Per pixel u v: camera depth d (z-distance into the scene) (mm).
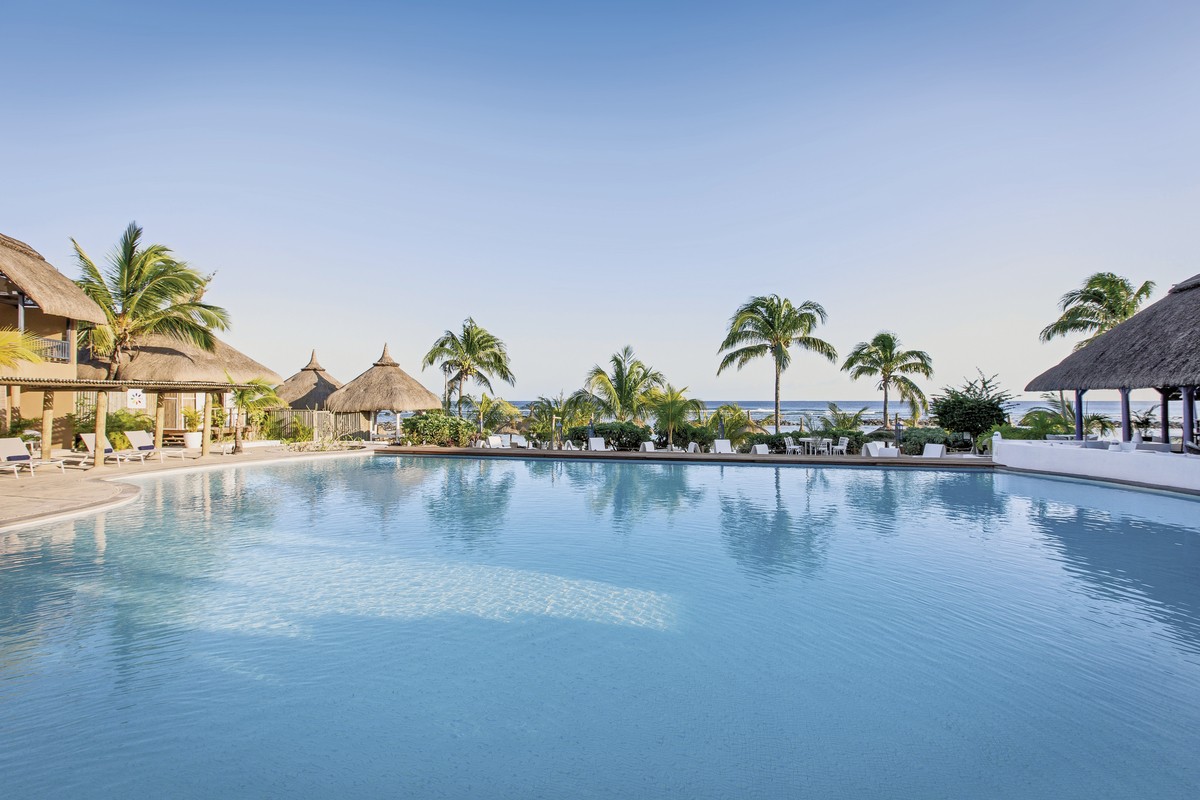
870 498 11617
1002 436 18984
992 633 4871
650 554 7383
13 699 3732
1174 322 13641
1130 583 6180
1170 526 8969
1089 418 21203
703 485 13453
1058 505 10734
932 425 26031
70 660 4293
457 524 9102
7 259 14508
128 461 15523
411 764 3084
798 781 2936
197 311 19859
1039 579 6301
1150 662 4320
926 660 4379
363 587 6023
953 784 2908
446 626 5016
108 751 3184
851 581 6281
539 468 16703
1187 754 3172
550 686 3963
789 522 9273
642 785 2902
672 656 4445
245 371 22250
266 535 8289
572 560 7086
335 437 24219
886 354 26422
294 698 3781
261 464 16766
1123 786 2898
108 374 19281
